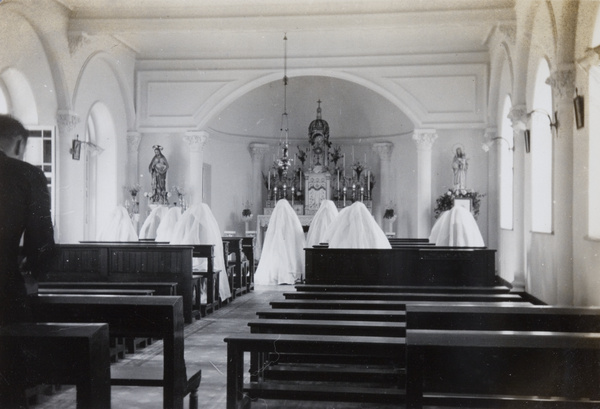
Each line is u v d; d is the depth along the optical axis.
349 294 7.80
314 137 22.77
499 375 3.52
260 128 23.88
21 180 3.62
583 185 10.66
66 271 10.74
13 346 3.25
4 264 3.60
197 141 19.70
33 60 14.34
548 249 12.65
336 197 22.91
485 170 19.11
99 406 3.36
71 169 15.73
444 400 3.89
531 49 13.81
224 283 12.68
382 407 5.75
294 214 16.86
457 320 5.40
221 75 19.64
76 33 15.18
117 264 10.66
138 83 19.83
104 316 4.61
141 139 20.03
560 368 3.47
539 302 13.21
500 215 18.31
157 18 14.95
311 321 5.88
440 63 19.02
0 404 3.25
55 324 3.48
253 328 5.75
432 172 19.38
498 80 18.19
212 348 8.62
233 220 23.28
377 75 19.22
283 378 5.87
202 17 14.86
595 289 9.98
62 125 15.45
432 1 14.40
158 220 18.16
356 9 14.62
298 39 18.28
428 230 19.23
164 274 10.62
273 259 16.48
